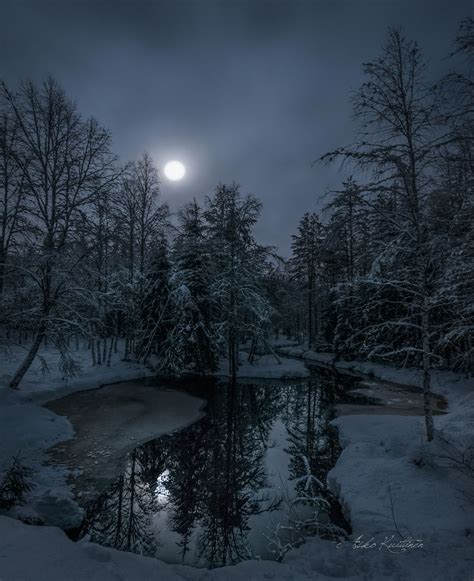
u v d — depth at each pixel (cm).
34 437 1035
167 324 2430
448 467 723
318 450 1125
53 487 789
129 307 2139
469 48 579
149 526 707
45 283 1424
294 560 462
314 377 2442
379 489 729
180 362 2088
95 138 1456
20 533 394
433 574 398
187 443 1157
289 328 5781
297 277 3956
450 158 627
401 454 895
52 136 1414
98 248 1578
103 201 1509
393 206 864
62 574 321
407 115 806
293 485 880
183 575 378
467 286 693
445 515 596
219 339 2239
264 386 2131
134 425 1282
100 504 768
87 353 2550
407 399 1766
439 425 1131
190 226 2402
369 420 1295
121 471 923
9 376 1552
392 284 841
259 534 677
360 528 602
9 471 739
